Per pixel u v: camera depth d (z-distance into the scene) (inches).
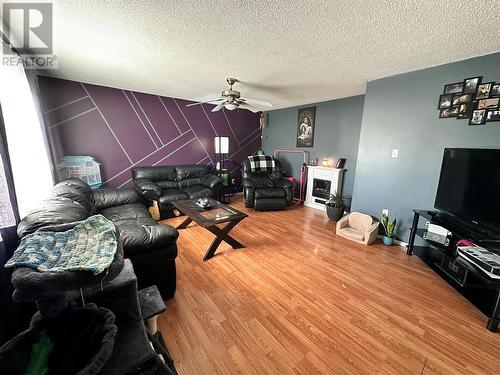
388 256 99.8
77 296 37.5
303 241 114.4
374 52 81.5
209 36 71.6
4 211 49.1
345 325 61.0
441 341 56.5
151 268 65.7
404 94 102.6
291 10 57.3
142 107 157.9
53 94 124.5
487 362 51.2
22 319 52.7
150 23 64.3
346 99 158.4
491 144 81.3
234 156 216.2
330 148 173.2
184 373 47.7
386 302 70.4
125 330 40.4
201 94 159.3
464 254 72.9
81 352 30.7
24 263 31.0
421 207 102.4
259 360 50.7
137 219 101.1
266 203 163.3
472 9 54.7
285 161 210.8
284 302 69.5
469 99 85.0
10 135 67.7
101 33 70.1
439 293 75.1
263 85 127.2
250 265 90.7
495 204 69.7
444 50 78.4
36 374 28.4
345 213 164.7
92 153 142.0
